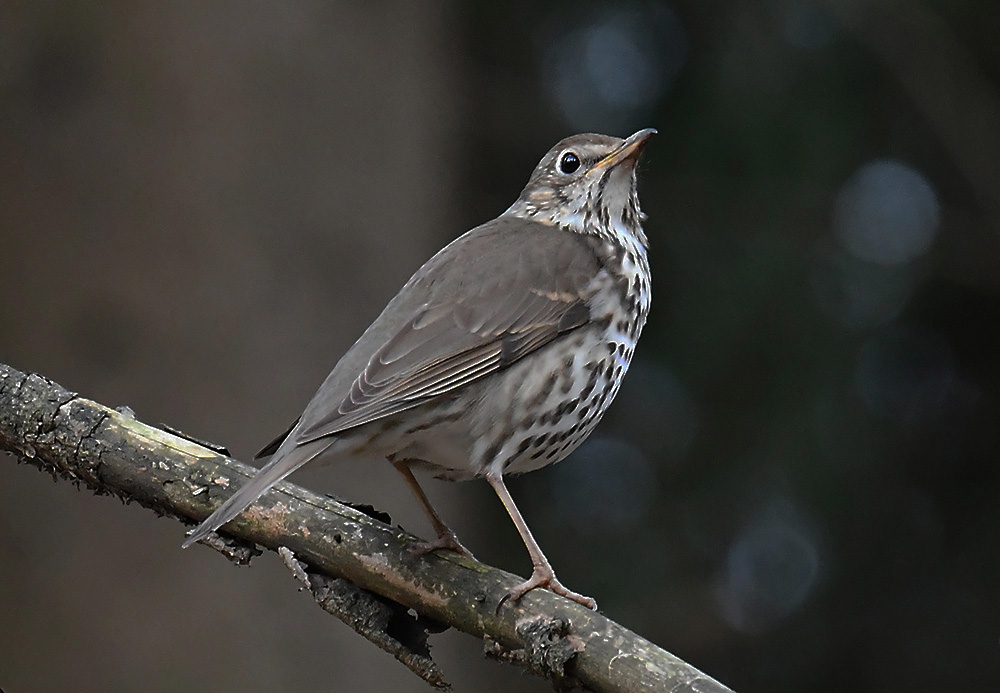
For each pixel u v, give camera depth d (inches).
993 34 574.2
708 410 560.7
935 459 574.2
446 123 518.3
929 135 574.2
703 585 568.4
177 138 441.1
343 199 458.3
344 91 465.7
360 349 297.3
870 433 559.5
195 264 435.2
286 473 260.2
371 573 261.6
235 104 446.9
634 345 328.2
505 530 573.3
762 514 562.6
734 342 554.9
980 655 565.9
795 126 558.6
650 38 589.3
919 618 570.6
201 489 269.3
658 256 561.6
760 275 550.6
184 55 444.8
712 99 564.7
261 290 438.6
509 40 607.8
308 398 438.0
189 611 414.6
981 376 577.6
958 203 574.9
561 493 581.9
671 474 569.6
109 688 407.5
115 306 429.1
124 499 278.4
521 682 539.8
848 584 569.0
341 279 451.8
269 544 270.5
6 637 409.4
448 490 474.9
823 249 555.8
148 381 426.6
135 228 434.6
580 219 340.8
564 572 571.8
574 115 596.1
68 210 433.7
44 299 428.1
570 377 306.3
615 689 230.4
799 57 563.2
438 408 291.1
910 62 562.6
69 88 441.1
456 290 305.3
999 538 570.6
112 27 443.5
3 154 434.6
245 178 444.5
